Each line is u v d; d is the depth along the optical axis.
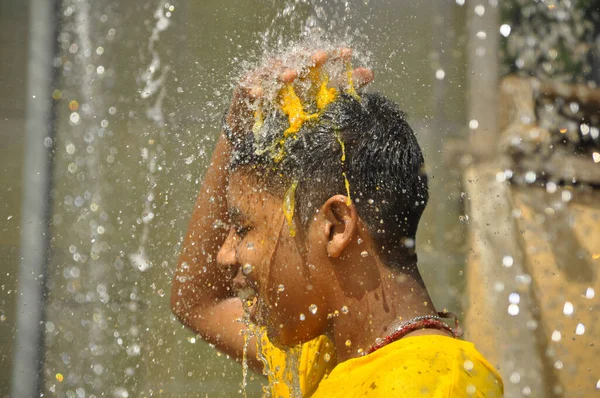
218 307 4.06
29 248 5.55
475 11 6.66
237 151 3.20
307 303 3.03
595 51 7.57
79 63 5.83
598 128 7.23
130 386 5.48
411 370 2.63
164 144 5.74
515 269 6.42
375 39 6.00
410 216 3.08
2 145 5.67
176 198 5.69
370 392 2.64
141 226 5.67
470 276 6.44
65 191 5.69
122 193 5.71
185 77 5.79
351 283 2.97
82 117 5.79
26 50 5.79
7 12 5.79
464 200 6.57
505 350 6.10
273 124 3.12
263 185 3.06
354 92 3.28
